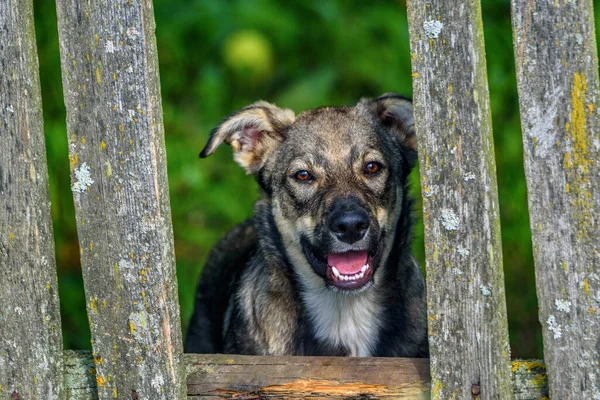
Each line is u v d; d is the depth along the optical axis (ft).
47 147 26.73
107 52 14.06
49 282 15.08
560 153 12.71
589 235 12.69
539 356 22.63
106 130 14.29
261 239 21.06
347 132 20.40
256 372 14.89
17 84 14.56
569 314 12.97
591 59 12.41
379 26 36.01
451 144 13.26
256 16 34.88
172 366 14.64
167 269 14.51
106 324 14.89
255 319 20.21
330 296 19.84
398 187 20.61
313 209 19.69
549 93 12.66
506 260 25.23
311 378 14.64
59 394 15.31
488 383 13.56
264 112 21.33
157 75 14.29
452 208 13.42
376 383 14.39
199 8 34.58
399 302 20.10
